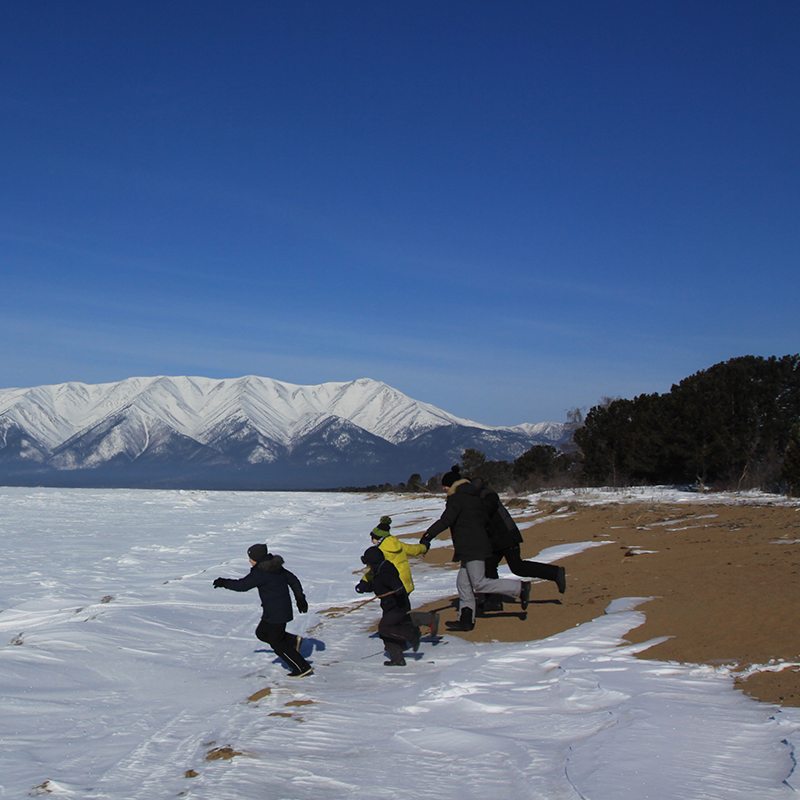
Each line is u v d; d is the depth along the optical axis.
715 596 8.87
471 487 9.21
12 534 25.48
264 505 50.03
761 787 3.84
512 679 6.55
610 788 3.91
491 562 9.56
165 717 6.00
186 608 11.23
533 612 9.62
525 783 4.14
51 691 6.68
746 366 29.45
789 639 6.75
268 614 7.33
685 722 4.92
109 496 58.91
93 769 4.77
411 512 34.78
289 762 4.74
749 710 5.12
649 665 6.47
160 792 4.30
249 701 6.45
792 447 23.50
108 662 7.77
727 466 28.28
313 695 6.55
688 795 3.77
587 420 40.34
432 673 7.14
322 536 24.86
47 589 13.29
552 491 34.75
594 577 11.59
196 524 31.16
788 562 10.51
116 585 14.02
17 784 4.49
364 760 4.75
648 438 33.44
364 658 8.18
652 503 23.25
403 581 7.88
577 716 5.34
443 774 4.42
